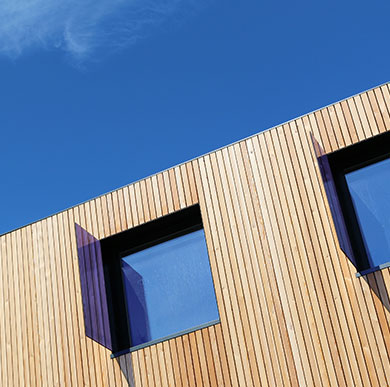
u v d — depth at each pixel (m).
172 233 9.21
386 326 7.20
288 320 7.71
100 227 9.38
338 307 7.53
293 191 8.34
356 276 7.58
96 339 8.16
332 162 8.55
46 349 8.98
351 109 8.38
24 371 8.98
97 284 8.68
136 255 9.29
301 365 7.43
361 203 8.20
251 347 7.75
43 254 9.66
